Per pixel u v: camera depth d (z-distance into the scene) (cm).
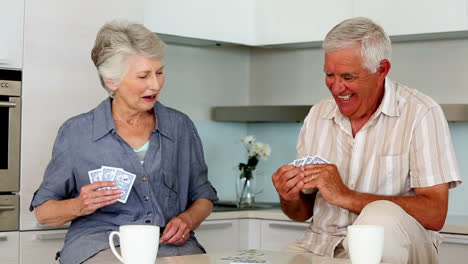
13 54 320
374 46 242
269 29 412
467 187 386
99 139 255
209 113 443
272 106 416
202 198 272
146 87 249
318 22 395
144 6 375
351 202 234
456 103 388
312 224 268
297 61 445
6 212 316
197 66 438
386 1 372
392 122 254
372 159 254
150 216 255
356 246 179
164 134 262
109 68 248
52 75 330
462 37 385
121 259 188
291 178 239
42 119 328
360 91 245
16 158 321
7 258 315
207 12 401
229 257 207
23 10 323
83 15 339
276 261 200
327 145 268
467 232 327
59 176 254
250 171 412
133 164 254
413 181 247
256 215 386
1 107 317
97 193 230
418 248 232
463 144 387
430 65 397
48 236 321
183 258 204
